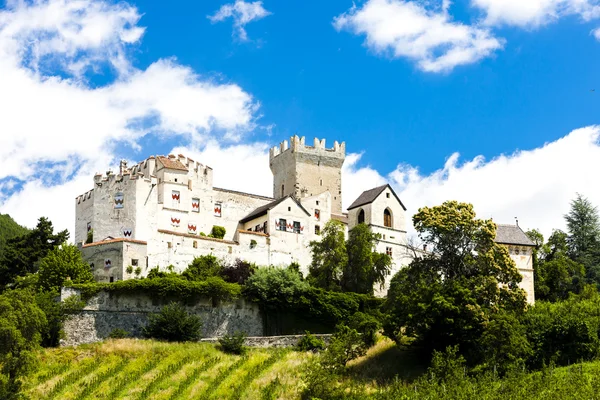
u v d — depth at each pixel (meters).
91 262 104.44
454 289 85.75
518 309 88.88
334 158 143.00
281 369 86.19
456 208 94.81
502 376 77.62
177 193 117.69
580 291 125.06
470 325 83.38
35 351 77.31
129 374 83.19
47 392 78.62
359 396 76.62
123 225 110.00
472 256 92.69
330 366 82.75
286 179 141.62
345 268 113.75
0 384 71.94
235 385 81.44
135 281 96.19
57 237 111.44
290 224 121.94
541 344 82.88
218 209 123.38
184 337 93.75
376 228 127.12
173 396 78.19
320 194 128.12
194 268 105.94
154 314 95.19
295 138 140.38
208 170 123.12
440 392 71.12
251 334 100.75
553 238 137.25
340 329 90.69
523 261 118.12
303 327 103.31
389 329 87.38
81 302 92.69
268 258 118.06
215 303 99.69
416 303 86.44
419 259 95.19
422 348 86.44
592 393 67.56
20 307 77.12
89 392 78.94
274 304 101.88
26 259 108.06
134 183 110.69
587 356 83.00
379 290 119.12
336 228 115.62
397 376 81.75
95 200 113.12
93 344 90.06
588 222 140.25
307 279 111.81
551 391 68.75
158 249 107.88
